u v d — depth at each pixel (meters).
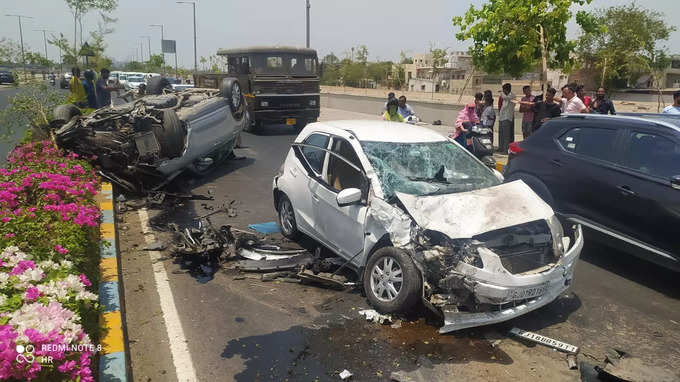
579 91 12.01
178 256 5.66
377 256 4.46
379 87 77.75
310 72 16.45
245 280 5.18
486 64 12.02
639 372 3.56
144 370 3.61
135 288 4.95
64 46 21.30
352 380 3.53
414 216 4.25
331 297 4.82
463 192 4.75
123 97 12.52
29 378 2.19
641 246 5.36
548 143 6.52
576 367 3.73
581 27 11.51
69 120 9.15
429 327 4.25
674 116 5.90
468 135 9.63
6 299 2.69
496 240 4.24
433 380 3.54
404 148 5.25
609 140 5.83
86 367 2.45
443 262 3.99
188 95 10.81
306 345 3.97
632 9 33.34
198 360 3.74
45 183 5.29
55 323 2.46
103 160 8.23
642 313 4.68
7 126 11.77
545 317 4.56
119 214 7.41
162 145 8.21
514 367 3.73
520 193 4.74
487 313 4.04
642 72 36.56
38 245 3.89
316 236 5.60
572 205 6.09
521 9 10.88
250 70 15.78
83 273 3.88
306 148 6.00
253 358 3.78
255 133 16.91
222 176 10.24
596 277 5.50
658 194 5.14
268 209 7.82
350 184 5.09
